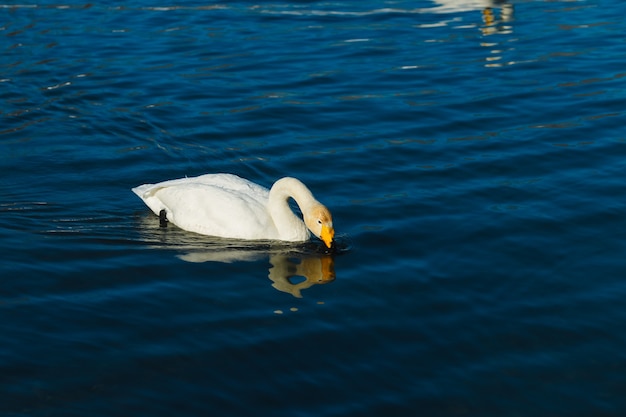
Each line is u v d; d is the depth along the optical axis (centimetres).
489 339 992
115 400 876
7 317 1011
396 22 2330
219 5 2466
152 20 2312
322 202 1335
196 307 1045
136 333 989
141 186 1302
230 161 1480
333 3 2508
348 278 1121
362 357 955
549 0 2566
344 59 2020
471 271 1142
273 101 1755
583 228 1254
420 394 895
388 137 1588
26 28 2212
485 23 2316
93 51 2053
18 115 1667
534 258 1173
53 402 871
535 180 1412
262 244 1207
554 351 970
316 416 857
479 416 865
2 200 1317
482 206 1323
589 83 1855
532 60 2012
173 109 1709
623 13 2397
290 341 980
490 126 1639
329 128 1628
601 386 912
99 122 1642
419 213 1301
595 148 1530
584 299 1077
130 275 1112
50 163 1461
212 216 1223
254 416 856
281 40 2162
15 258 1138
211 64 1978
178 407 868
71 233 1219
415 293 1088
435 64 1988
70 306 1038
